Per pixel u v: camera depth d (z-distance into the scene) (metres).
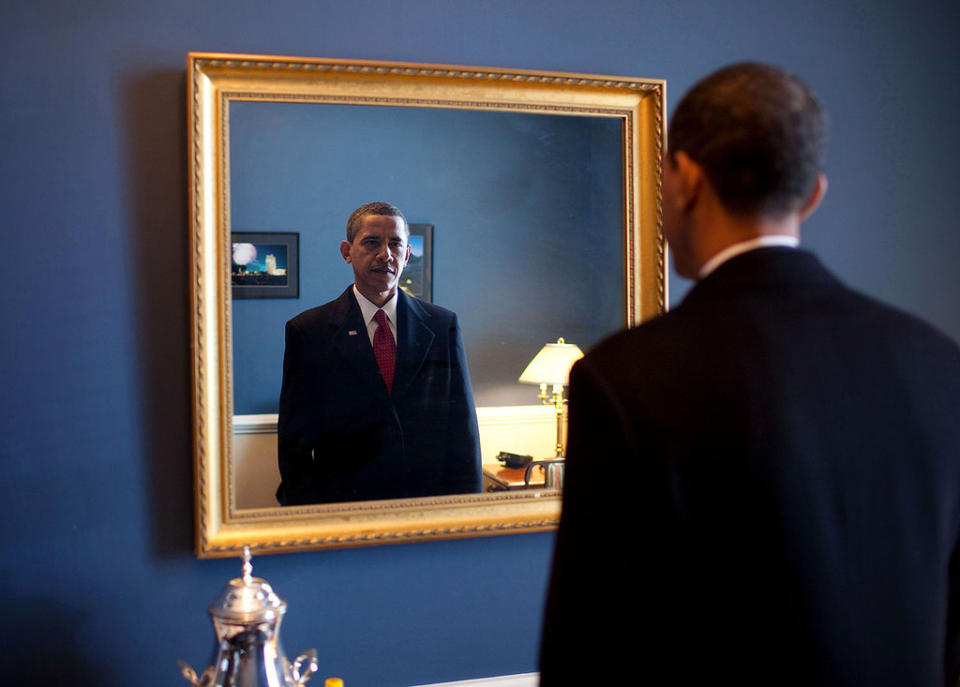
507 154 1.94
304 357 1.83
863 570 0.84
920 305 2.27
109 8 1.73
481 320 1.93
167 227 1.78
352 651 1.91
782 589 0.82
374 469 1.87
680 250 1.01
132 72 1.75
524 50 1.97
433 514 1.90
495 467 1.95
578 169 1.99
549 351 1.98
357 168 1.85
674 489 0.85
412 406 1.89
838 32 2.19
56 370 1.74
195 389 1.75
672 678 0.85
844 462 0.85
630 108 2.00
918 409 0.89
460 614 1.98
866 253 2.22
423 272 1.89
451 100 1.89
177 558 1.81
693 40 2.09
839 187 2.20
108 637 1.78
